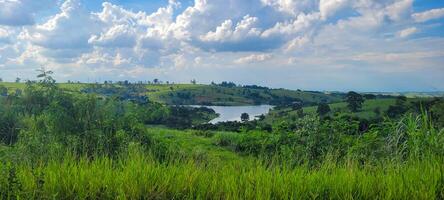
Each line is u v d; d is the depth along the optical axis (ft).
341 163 21.56
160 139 39.50
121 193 14.93
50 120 35.09
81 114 37.19
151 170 17.30
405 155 23.41
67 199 15.60
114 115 39.09
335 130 30.42
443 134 23.36
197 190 16.10
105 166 17.95
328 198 16.12
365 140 26.86
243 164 19.56
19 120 36.83
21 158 22.57
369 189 16.44
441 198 16.56
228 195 15.02
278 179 16.79
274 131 33.12
